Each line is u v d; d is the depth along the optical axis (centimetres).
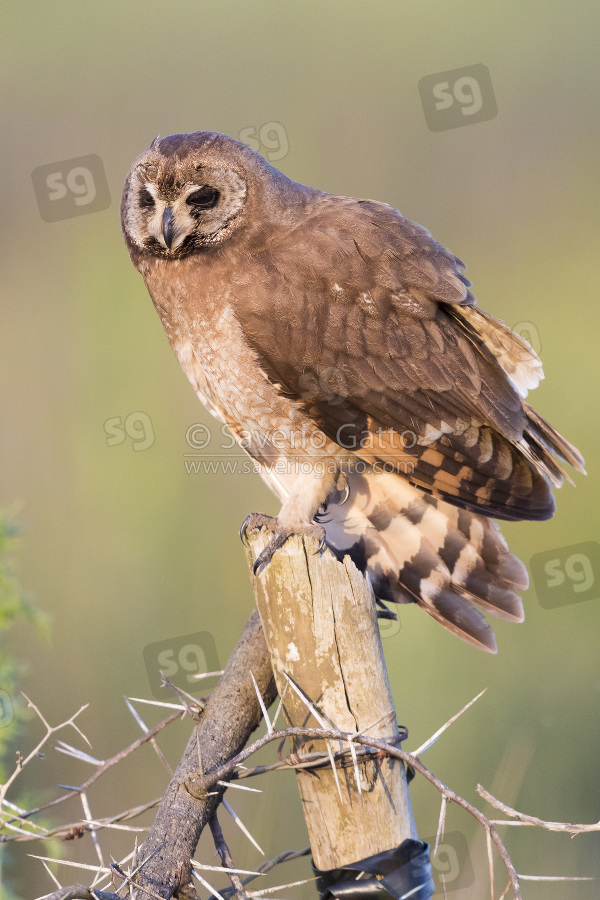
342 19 2230
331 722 535
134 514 1289
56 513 1295
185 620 1211
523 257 1825
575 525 1363
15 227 1683
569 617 1248
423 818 1005
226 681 579
